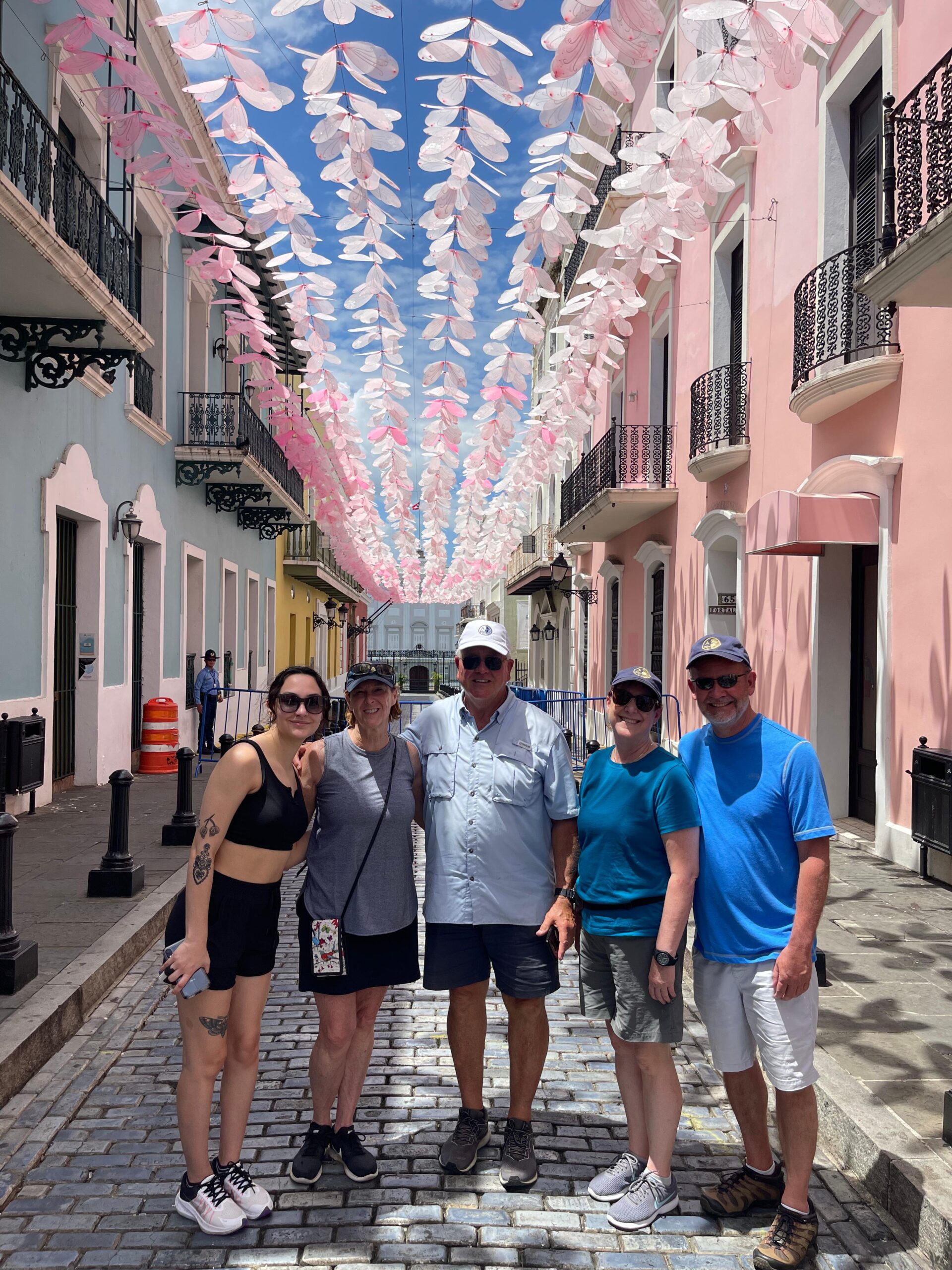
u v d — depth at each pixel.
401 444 5.25
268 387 4.66
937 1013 4.08
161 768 12.02
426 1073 3.81
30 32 7.97
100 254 8.27
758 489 10.44
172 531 14.03
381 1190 2.93
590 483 16.34
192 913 2.66
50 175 7.16
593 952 2.97
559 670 25.14
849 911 5.74
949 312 6.58
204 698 14.22
